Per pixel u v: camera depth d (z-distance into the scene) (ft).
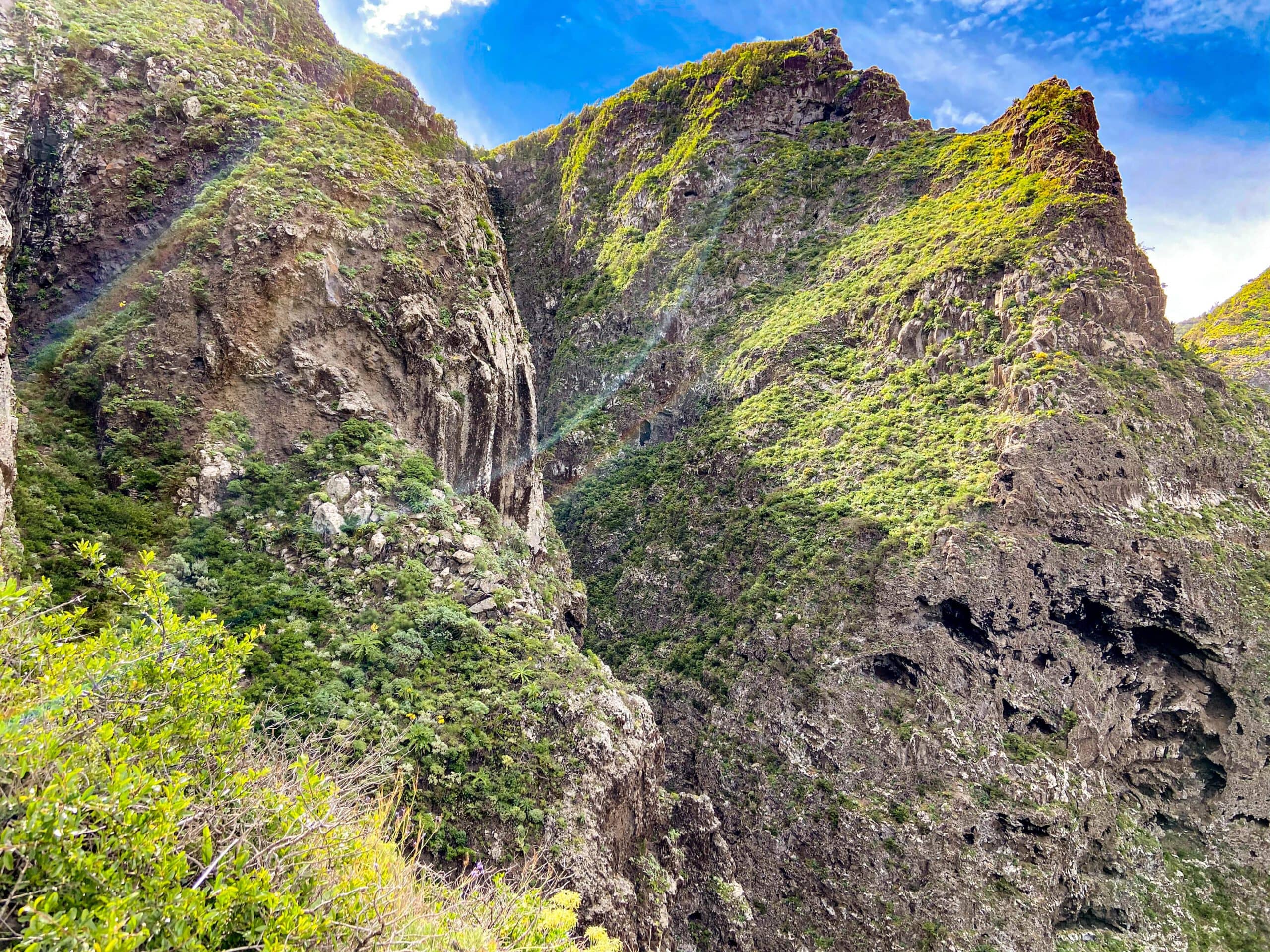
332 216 102.89
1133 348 176.55
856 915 125.29
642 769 83.76
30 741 19.45
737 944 112.98
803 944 125.90
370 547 85.25
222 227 95.91
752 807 140.67
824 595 156.15
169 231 96.78
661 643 177.78
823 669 146.82
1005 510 150.20
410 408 101.71
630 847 79.61
